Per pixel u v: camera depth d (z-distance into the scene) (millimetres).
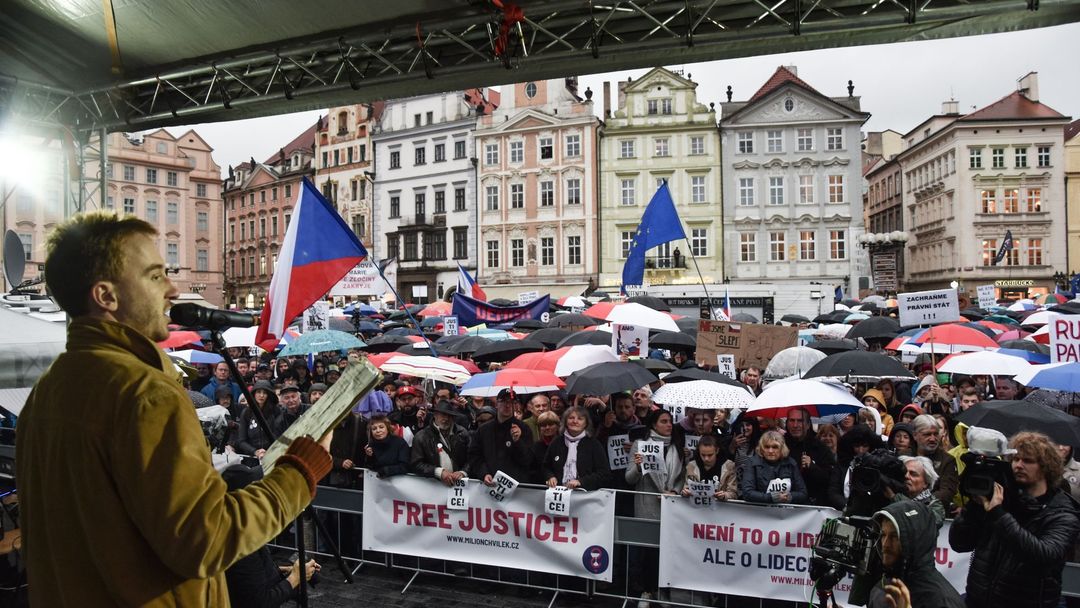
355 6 9289
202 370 12375
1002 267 59594
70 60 10930
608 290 55125
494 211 59750
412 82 10094
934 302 9984
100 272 2057
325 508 7738
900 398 10531
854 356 8352
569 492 6809
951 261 62125
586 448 7082
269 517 1993
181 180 73125
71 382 1964
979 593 4254
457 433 8047
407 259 64188
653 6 8828
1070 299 25016
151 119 11477
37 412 2020
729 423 8969
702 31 9047
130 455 1843
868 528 3893
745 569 6371
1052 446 4266
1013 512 4242
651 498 7035
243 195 81938
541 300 17938
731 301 32500
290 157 77000
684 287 32938
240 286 82562
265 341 7180
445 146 62312
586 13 9109
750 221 54062
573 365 9164
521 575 7199
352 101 10625
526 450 7355
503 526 7031
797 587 6227
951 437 8188
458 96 61469
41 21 10070
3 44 10508
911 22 8242
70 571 1916
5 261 8852
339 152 70875
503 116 59500
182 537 1812
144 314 2141
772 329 10977
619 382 7902
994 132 59719
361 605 6812
